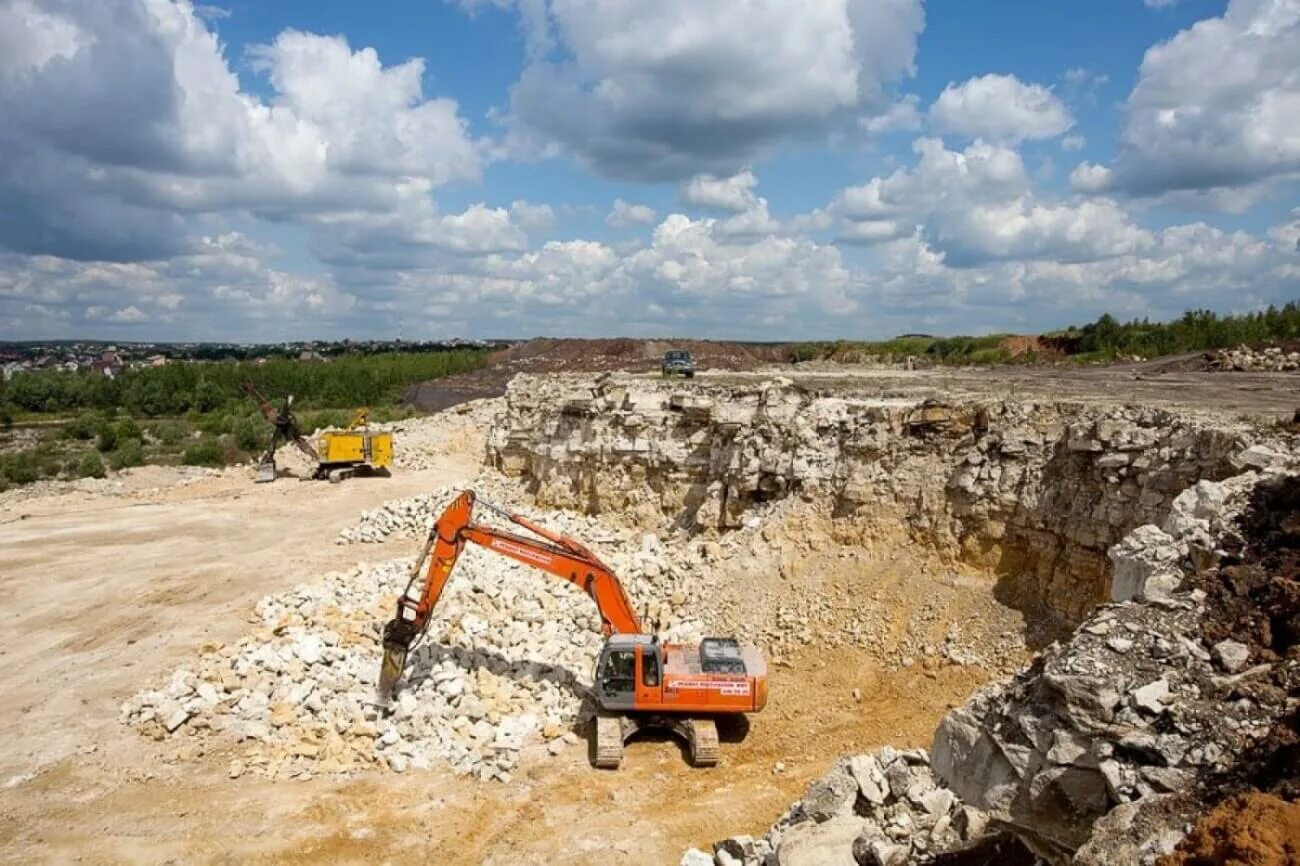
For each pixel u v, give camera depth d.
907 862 10.73
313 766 18.05
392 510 36.56
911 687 20.91
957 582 22.59
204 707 19.78
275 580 29.52
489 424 55.12
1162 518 18.83
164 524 37.50
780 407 28.34
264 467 46.91
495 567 28.72
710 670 19.09
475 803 17.05
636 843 15.80
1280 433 18.39
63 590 28.64
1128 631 10.90
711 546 27.67
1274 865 6.65
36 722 19.70
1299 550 12.27
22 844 15.52
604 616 20.55
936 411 24.39
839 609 23.62
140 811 16.50
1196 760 8.81
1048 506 21.50
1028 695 10.54
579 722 20.14
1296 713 8.77
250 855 15.30
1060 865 9.34
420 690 20.31
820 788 12.84
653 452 32.44
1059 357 58.59
